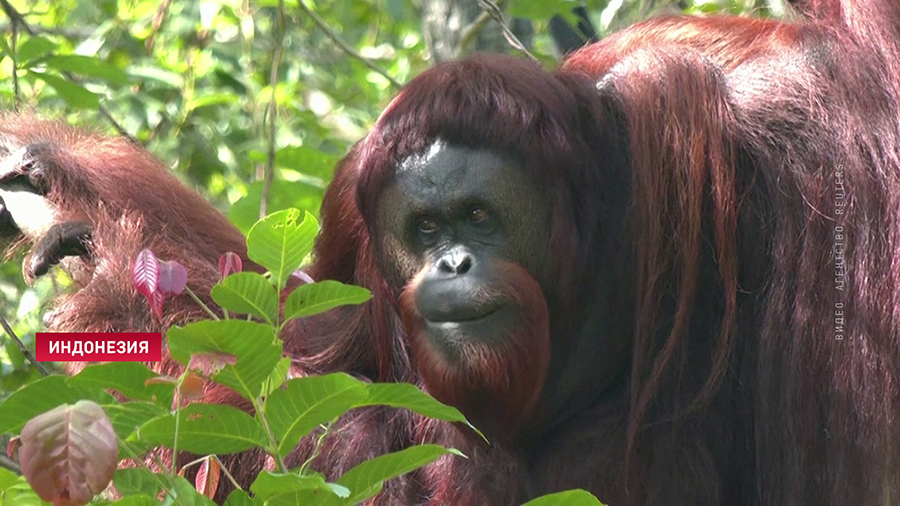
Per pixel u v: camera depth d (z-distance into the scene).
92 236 8.23
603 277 6.77
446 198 6.09
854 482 6.22
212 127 12.53
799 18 7.59
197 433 4.84
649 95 6.64
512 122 6.17
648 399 6.53
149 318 7.82
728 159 6.50
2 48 9.20
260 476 4.35
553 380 6.87
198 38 13.27
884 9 6.56
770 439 6.46
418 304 6.04
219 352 4.56
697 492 6.64
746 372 6.61
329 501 4.65
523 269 6.17
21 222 8.66
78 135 9.29
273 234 4.84
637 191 6.52
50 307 8.69
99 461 4.04
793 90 6.59
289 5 12.69
